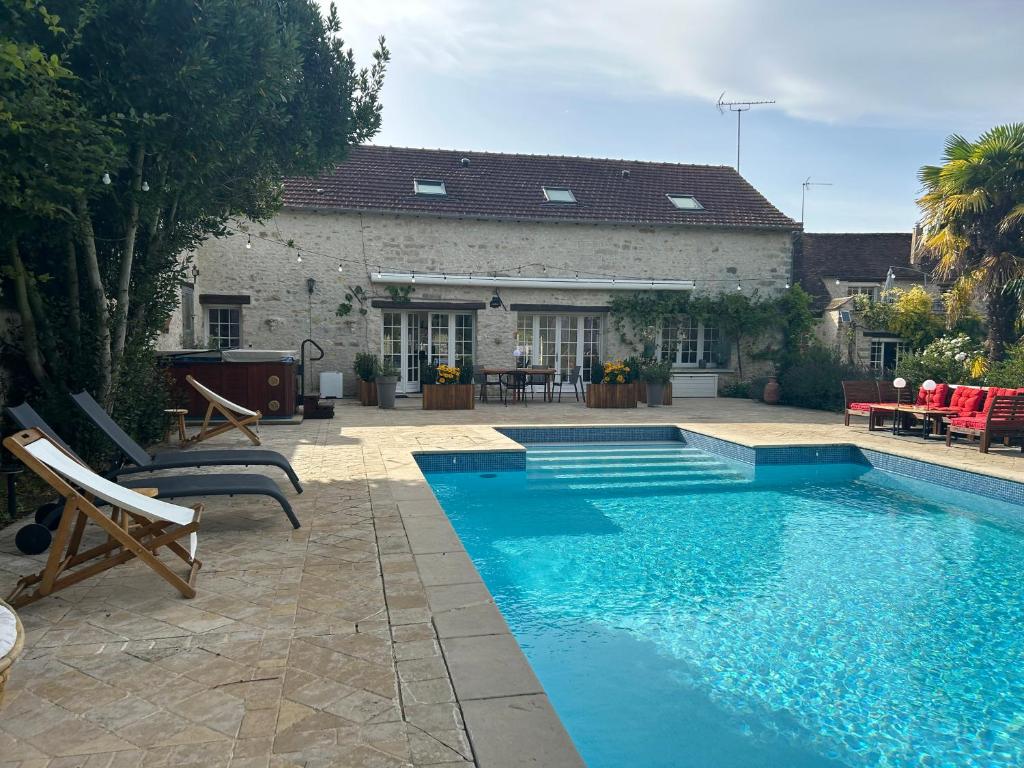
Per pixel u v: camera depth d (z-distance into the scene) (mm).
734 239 16047
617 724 2818
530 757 1891
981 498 6887
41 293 6188
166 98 5164
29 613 2971
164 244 7047
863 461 8594
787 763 2559
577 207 15500
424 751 1940
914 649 3564
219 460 4695
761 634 3748
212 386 10039
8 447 2893
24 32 4754
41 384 6094
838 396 12961
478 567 4871
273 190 8391
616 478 7891
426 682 2350
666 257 15742
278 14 6723
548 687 3127
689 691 3109
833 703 3016
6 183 4176
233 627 2822
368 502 5094
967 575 4727
